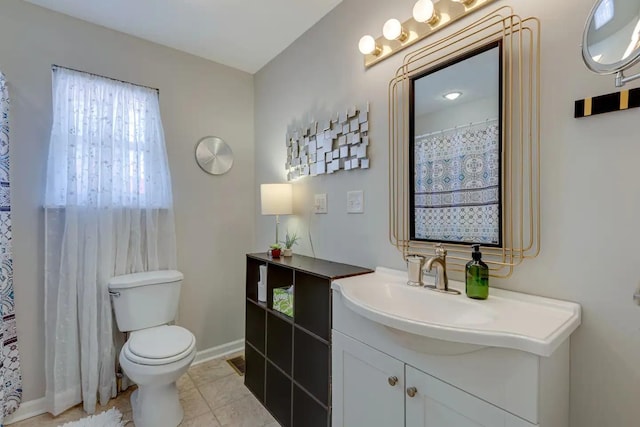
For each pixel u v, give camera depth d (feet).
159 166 7.47
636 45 2.42
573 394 3.26
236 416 6.15
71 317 6.20
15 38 5.92
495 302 3.60
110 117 6.75
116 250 6.82
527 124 3.62
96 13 6.44
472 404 2.96
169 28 7.02
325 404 4.85
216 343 8.61
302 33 7.29
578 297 3.27
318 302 5.10
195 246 8.25
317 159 6.82
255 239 9.28
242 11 6.46
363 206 5.74
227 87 8.79
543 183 3.51
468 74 4.16
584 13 3.22
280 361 6.05
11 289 5.76
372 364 4.00
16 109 5.91
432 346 3.15
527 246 3.63
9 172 5.76
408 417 3.53
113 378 6.61
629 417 2.98
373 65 5.55
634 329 2.95
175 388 6.00
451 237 4.38
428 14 4.42
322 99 6.72
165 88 7.73
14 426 5.70
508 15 3.78
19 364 5.88
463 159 4.22
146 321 6.64
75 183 6.27
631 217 2.97
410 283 4.49
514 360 2.72
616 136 3.04
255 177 9.29
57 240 6.20
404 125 5.01
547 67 3.47
